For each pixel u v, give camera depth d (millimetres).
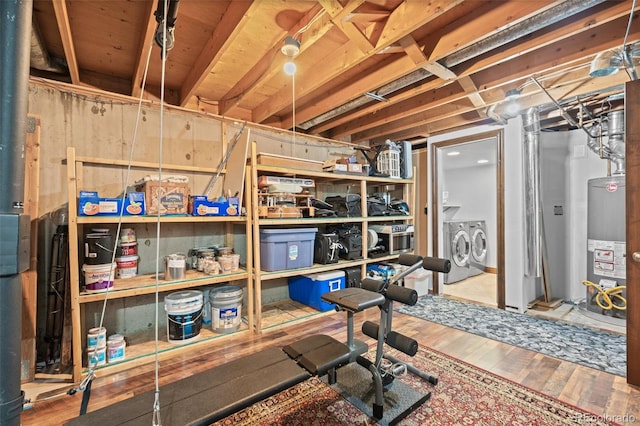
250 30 2102
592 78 2771
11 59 680
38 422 1689
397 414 1704
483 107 3328
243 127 3301
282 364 1588
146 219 2330
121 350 2271
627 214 2051
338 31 2191
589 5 1640
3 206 687
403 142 4445
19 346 729
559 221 4055
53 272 2242
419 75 2580
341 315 3371
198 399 1297
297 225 3711
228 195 3006
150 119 2822
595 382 2041
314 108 3326
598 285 3316
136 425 1134
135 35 2150
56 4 1533
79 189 2404
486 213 5836
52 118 2361
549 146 4062
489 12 1894
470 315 3398
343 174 3637
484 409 1771
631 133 2041
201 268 2803
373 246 4066
